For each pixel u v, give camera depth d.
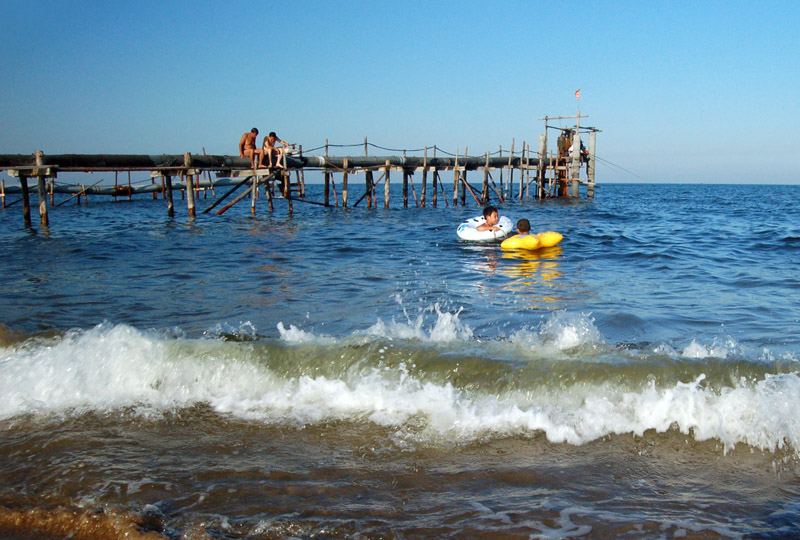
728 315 6.99
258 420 4.43
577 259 11.88
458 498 3.39
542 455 3.88
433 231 17.59
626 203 37.34
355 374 4.93
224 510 3.28
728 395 4.25
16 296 8.21
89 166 17.84
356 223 20.36
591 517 3.19
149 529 3.09
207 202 35.84
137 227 18.61
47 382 4.95
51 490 3.51
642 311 7.22
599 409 4.32
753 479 3.57
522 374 4.66
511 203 31.52
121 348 5.28
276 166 21.61
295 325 6.70
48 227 17.92
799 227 18.50
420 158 27.59
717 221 21.36
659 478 3.60
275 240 15.14
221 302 7.87
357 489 3.49
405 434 4.17
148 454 3.95
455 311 7.35
